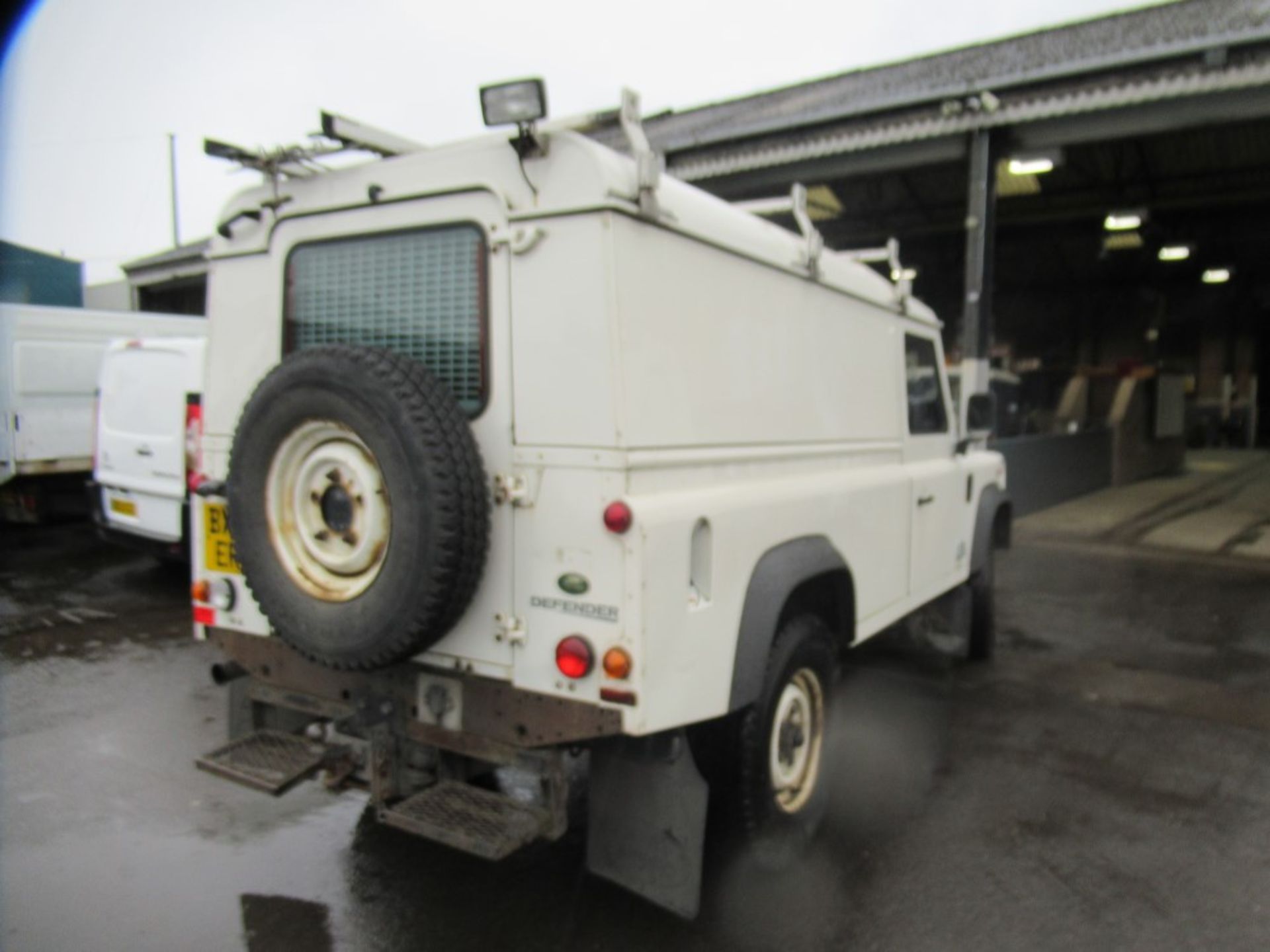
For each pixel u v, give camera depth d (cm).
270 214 304
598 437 244
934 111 1181
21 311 896
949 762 430
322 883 316
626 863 273
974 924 296
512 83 241
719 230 289
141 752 427
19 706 484
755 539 292
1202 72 1000
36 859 328
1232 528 1186
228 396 321
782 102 1638
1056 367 2284
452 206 265
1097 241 2319
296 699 307
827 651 348
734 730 299
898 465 441
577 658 244
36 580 786
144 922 289
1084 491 1542
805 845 340
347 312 290
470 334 265
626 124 248
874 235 2141
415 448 235
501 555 258
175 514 695
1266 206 1950
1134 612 744
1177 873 330
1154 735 468
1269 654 622
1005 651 627
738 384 300
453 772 281
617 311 242
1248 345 2955
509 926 291
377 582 246
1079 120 1109
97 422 762
